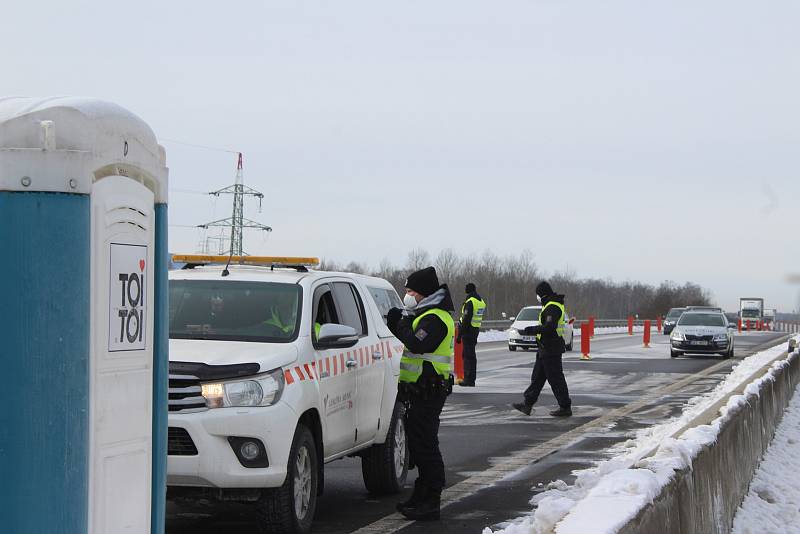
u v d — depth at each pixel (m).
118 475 4.02
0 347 3.61
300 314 8.39
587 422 15.48
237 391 7.38
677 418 15.86
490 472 11.06
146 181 4.26
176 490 7.36
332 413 8.44
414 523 8.53
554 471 11.12
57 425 3.64
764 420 12.28
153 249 4.30
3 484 3.59
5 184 3.65
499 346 40.19
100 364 3.88
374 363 9.48
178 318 8.41
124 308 4.07
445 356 8.71
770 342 47.78
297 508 7.76
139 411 4.18
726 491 8.07
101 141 3.87
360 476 11.02
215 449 7.24
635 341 48.03
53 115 3.72
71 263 3.71
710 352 31.84
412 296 8.86
